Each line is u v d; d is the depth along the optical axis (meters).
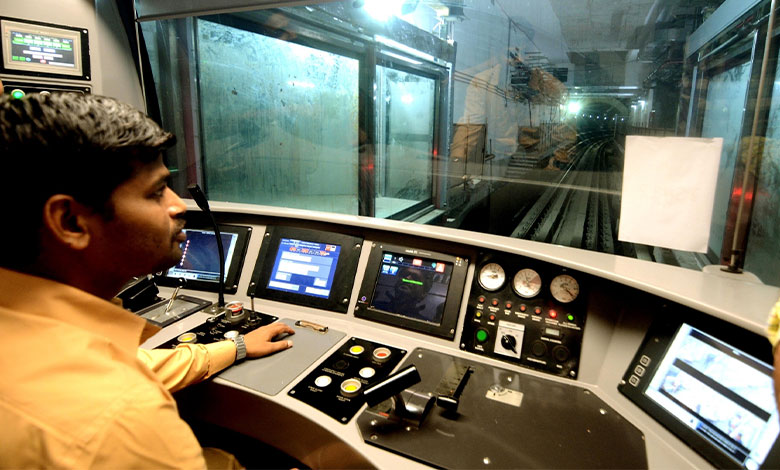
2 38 1.73
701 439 0.76
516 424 0.87
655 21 5.77
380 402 0.85
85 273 0.55
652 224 1.03
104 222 0.53
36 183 0.47
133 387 0.51
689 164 0.97
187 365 0.97
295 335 1.24
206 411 1.06
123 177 0.53
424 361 1.11
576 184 9.16
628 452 0.79
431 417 0.89
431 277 1.26
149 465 0.49
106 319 0.57
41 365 0.47
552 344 1.06
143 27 2.15
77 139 0.48
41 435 0.45
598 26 8.55
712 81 2.53
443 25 4.61
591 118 20.19
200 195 1.31
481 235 1.25
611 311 1.03
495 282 1.17
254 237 1.57
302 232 1.49
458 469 0.75
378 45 3.43
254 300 1.48
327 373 1.06
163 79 2.33
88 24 1.92
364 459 0.80
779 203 1.96
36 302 0.50
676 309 0.90
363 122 3.53
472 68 4.93
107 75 2.02
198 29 2.36
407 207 4.80
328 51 3.10
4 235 0.49
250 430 1.02
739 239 0.97
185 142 2.45
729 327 0.79
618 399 0.93
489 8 6.03
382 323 1.28
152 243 0.59
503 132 6.17
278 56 3.00
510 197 7.81
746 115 1.22
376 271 1.33
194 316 1.38
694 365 0.82
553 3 7.25
